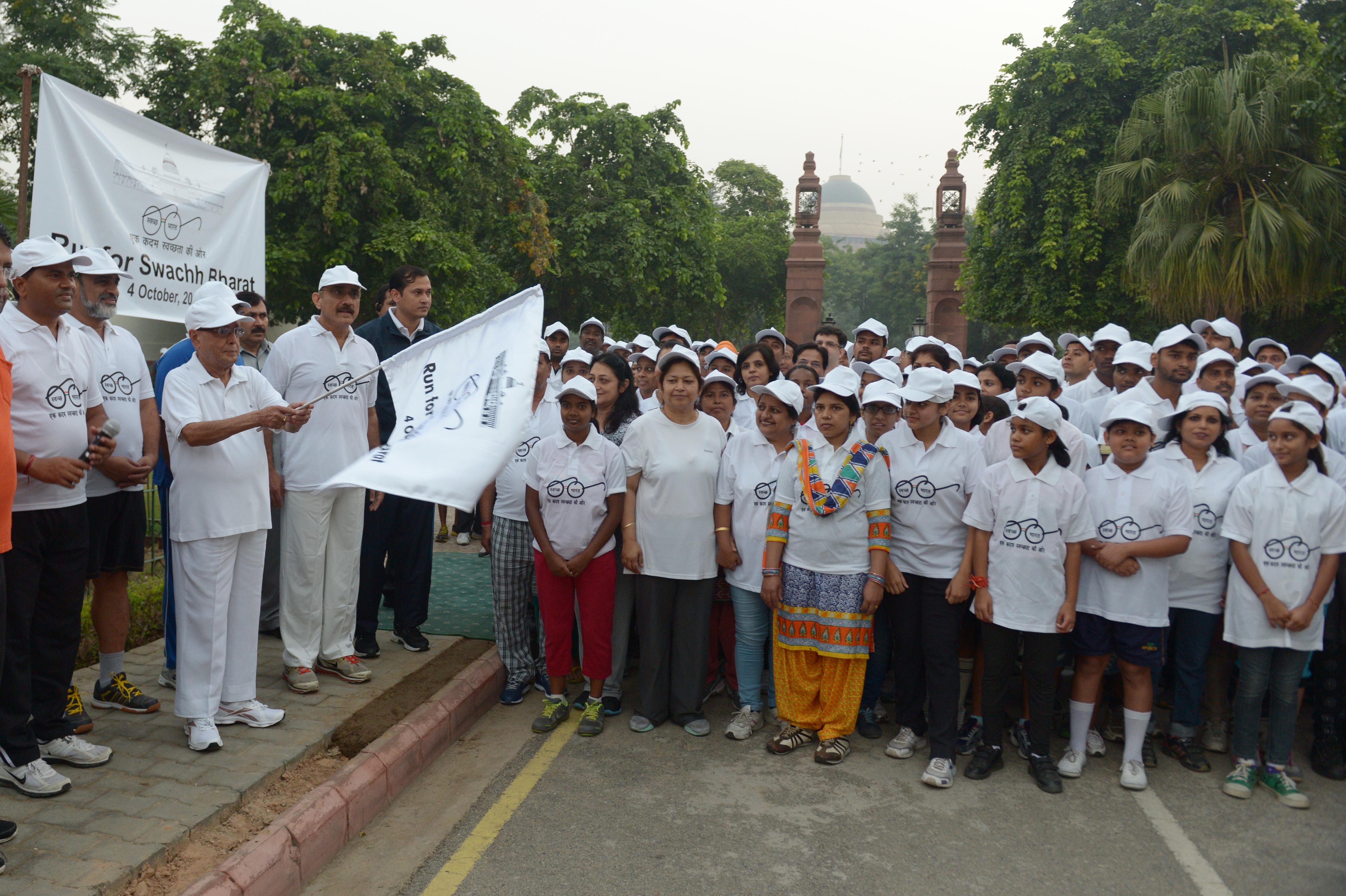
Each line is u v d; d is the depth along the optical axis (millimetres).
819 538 4719
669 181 24797
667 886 3518
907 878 3615
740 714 5074
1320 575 4371
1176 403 5859
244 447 4230
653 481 4949
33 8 14680
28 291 3670
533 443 5547
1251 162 11977
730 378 5688
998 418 5883
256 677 4500
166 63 15414
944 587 4625
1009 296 20016
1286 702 4430
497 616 5469
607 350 8625
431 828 3963
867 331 7969
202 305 4129
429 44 16516
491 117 17672
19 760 3576
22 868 3086
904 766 4711
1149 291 12750
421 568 5793
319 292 4945
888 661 5156
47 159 5770
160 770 3893
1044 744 4539
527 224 19000
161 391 4805
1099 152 18328
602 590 4992
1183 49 17531
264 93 14359
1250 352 7070
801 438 4922
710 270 25109
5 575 3428
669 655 5129
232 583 4293
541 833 3916
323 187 14344
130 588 6082
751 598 5039
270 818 3639
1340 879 3660
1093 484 4738
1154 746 5020
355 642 5586
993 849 3859
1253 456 5301
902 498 4797
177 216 6496
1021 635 4656
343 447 4949
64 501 3744
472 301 18016
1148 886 3592
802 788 4410
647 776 4504
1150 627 4484
